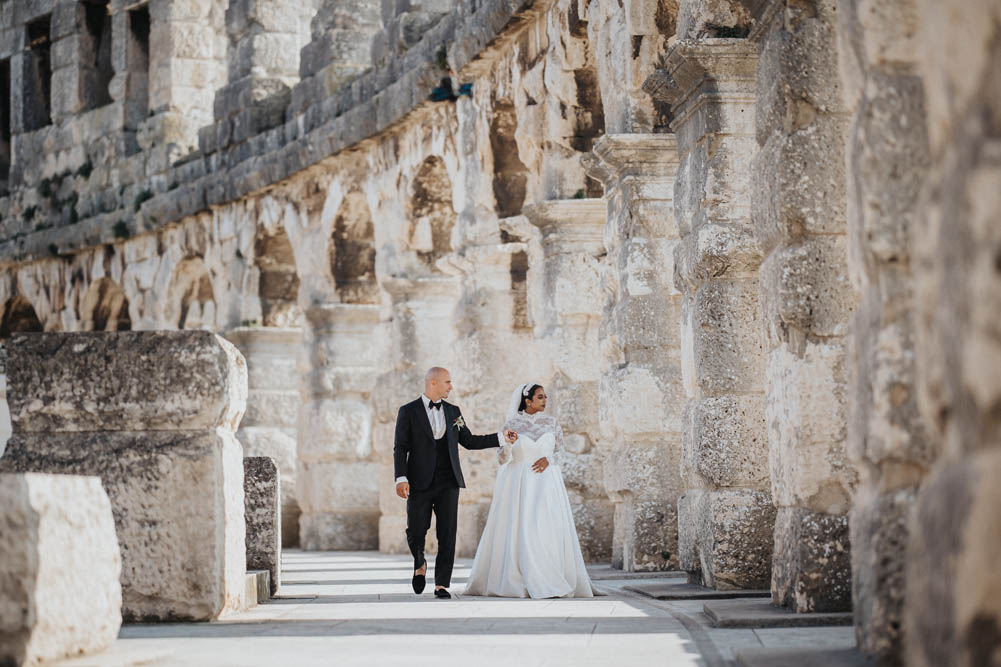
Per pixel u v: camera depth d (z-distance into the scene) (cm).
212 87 2723
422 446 1105
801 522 817
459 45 1755
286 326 2403
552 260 1542
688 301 1125
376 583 1273
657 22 1329
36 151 3031
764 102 870
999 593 343
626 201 1332
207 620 837
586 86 1548
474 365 1752
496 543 1112
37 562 568
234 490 888
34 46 3111
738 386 1073
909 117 545
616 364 1360
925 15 409
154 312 2669
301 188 2261
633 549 1305
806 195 830
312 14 2464
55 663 582
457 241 1819
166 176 2648
